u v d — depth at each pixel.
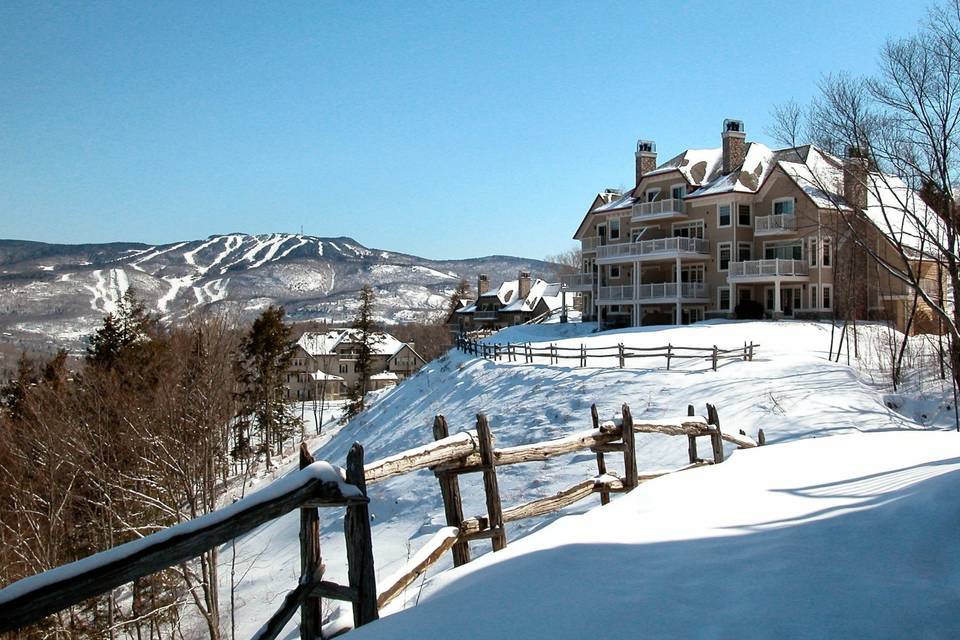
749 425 18.95
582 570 4.63
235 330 23.20
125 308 34.91
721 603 3.87
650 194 51.53
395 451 27.38
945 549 4.35
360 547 4.64
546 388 25.55
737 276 43.00
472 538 6.57
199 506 20.50
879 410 20.00
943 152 25.48
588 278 56.16
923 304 39.53
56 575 3.08
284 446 47.91
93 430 19.66
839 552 4.57
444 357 44.72
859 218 32.00
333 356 87.81
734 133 48.09
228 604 18.38
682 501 6.64
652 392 22.78
